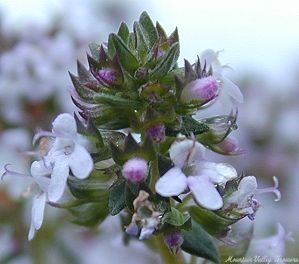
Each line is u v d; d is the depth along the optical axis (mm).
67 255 121
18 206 118
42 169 74
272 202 129
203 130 73
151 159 71
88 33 127
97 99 71
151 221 68
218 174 68
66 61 123
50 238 120
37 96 121
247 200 74
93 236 125
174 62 73
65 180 69
